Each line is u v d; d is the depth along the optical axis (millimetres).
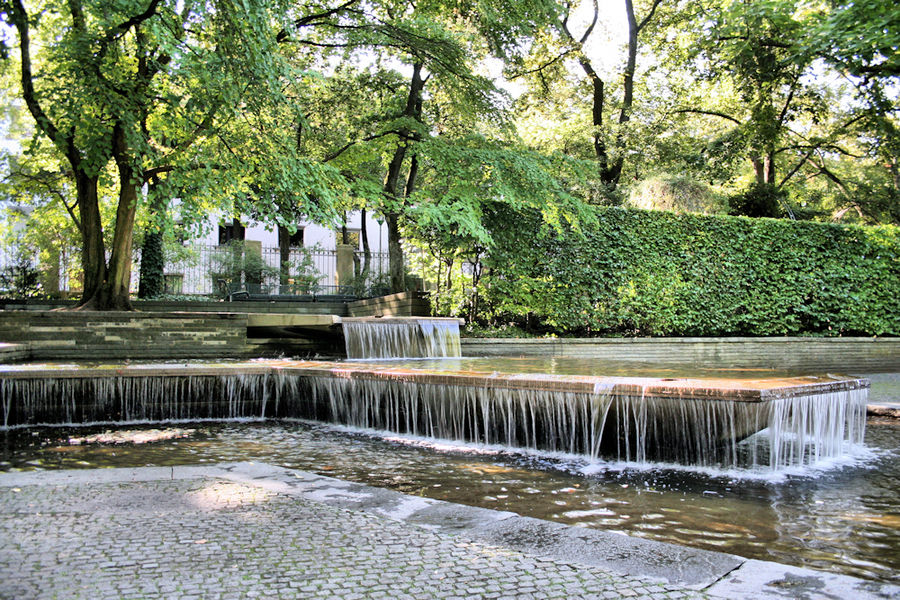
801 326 17234
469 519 4062
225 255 21781
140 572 3096
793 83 21891
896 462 6320
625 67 24719
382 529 3824
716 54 22297
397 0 16484
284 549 3453
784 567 3348
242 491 4562
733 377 6883
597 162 15781
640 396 6109
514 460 6270
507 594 2930
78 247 20234
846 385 6734
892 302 17703
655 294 15492
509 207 14641
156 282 19016
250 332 12602
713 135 28297
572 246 14969
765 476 5691
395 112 17375
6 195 17219
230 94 10734
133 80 11445
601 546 3604
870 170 33656
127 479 4832
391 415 7684
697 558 3443
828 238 17094
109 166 16734
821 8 18906
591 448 6312
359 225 36250
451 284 14883
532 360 11109
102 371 7961
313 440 7207
